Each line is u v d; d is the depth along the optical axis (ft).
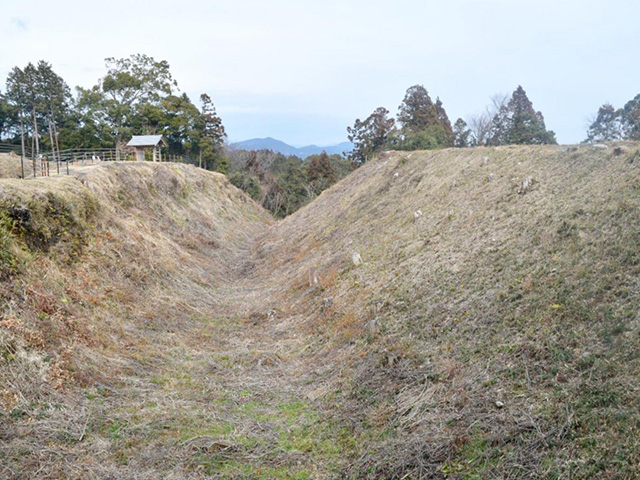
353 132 170.40
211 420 24.90
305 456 21.65
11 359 23.62
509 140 124.06
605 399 17.06
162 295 45.96
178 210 84.12
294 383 30.37
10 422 20.63
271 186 179.93
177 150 170.09
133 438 21.93
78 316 31.73
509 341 23.86
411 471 18.56
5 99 133.18
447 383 23.43
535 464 16.40
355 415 24.27
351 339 33.58
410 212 57.26
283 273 64.95
